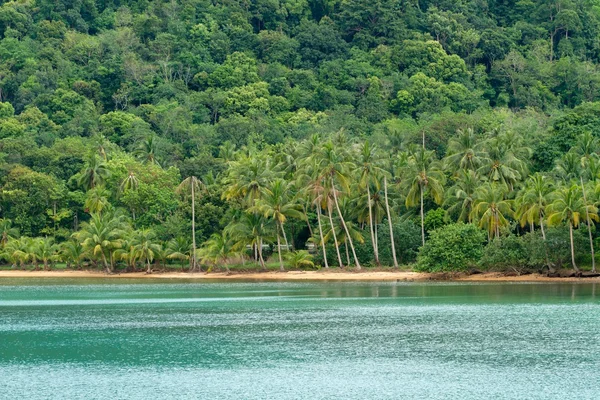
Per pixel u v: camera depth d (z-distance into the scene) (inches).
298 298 4475.9
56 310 4018.2
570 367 2588.6
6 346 2997.0
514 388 2345.0
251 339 3105.3
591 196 5044.3
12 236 7500.0
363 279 5748.0
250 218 6161.4
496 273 5393.7
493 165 5905.5
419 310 3846.0
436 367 2605.8
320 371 2568.9
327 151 5757.9
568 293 4480.8
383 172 5880.9
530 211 5083.7
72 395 2310.5
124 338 3152.1
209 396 2294.5
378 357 2760.8
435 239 5472.4
